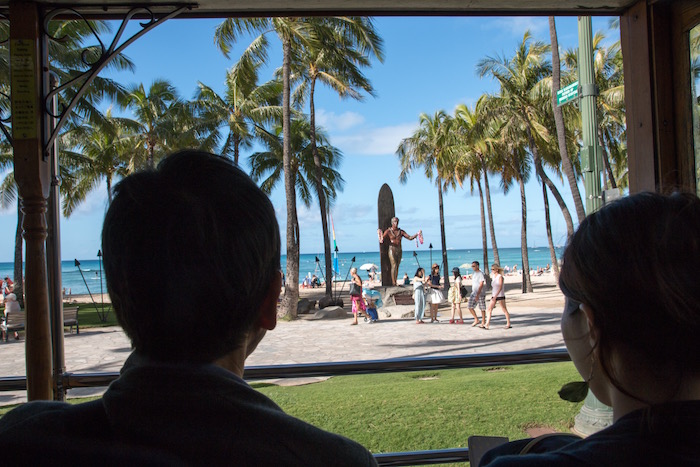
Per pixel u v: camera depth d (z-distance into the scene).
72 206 36.44
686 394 0.71
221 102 30.12
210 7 2.46
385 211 20.39
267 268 0.81
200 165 0.81
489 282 36.47
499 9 2.58
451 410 5.40
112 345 13.38
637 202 0.77
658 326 0.69
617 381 0.75
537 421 4.98
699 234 0.71
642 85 2.47
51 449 0.68
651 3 2.41
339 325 16.86
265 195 0.85
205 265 0.73
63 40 2.41
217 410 0.70
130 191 0.78
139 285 0.73
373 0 2.45
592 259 0.75
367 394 6.39
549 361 2.25
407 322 17.09
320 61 25.09
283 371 2.12
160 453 0.66
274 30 20.19
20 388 2.17
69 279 77.94
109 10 2.41
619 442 0.70
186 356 0.75
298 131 35.62
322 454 0.74
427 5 2.51
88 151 34.41
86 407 0.75
